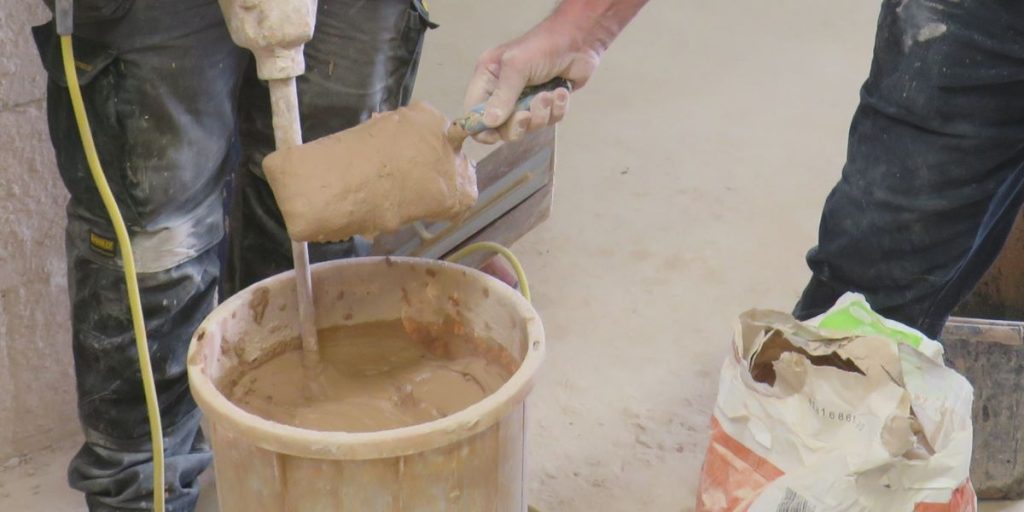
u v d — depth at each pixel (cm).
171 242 162
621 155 317
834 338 146
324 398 153
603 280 263
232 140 170
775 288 263
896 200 171
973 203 170
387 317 161
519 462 143
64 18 138
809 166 316
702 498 149
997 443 194
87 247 162
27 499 198
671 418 220
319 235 135
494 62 153
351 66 174
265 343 154
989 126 163
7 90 179
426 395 154
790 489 138
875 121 171
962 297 193
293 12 133
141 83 151
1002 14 155
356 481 129
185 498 184
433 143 138
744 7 416
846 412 137
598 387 228
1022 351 190
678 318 251
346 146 135
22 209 188
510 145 221
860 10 417
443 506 133
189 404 179
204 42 153
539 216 243
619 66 369
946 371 144
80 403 174
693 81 362
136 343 165
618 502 200
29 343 199
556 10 154
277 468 129
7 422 203
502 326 152
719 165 314
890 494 139
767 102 351
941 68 160
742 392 142
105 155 156
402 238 209
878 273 179
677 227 285
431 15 367
